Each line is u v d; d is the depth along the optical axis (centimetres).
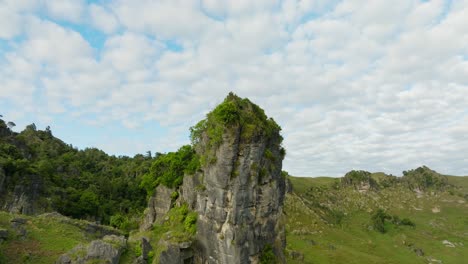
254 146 5447
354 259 12144
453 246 16375
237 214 5188
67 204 12975
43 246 4778
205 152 5694
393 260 13088
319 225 16212
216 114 5497
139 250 5062
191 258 5466
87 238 5541
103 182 16188
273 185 5681
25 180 11762
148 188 7400
